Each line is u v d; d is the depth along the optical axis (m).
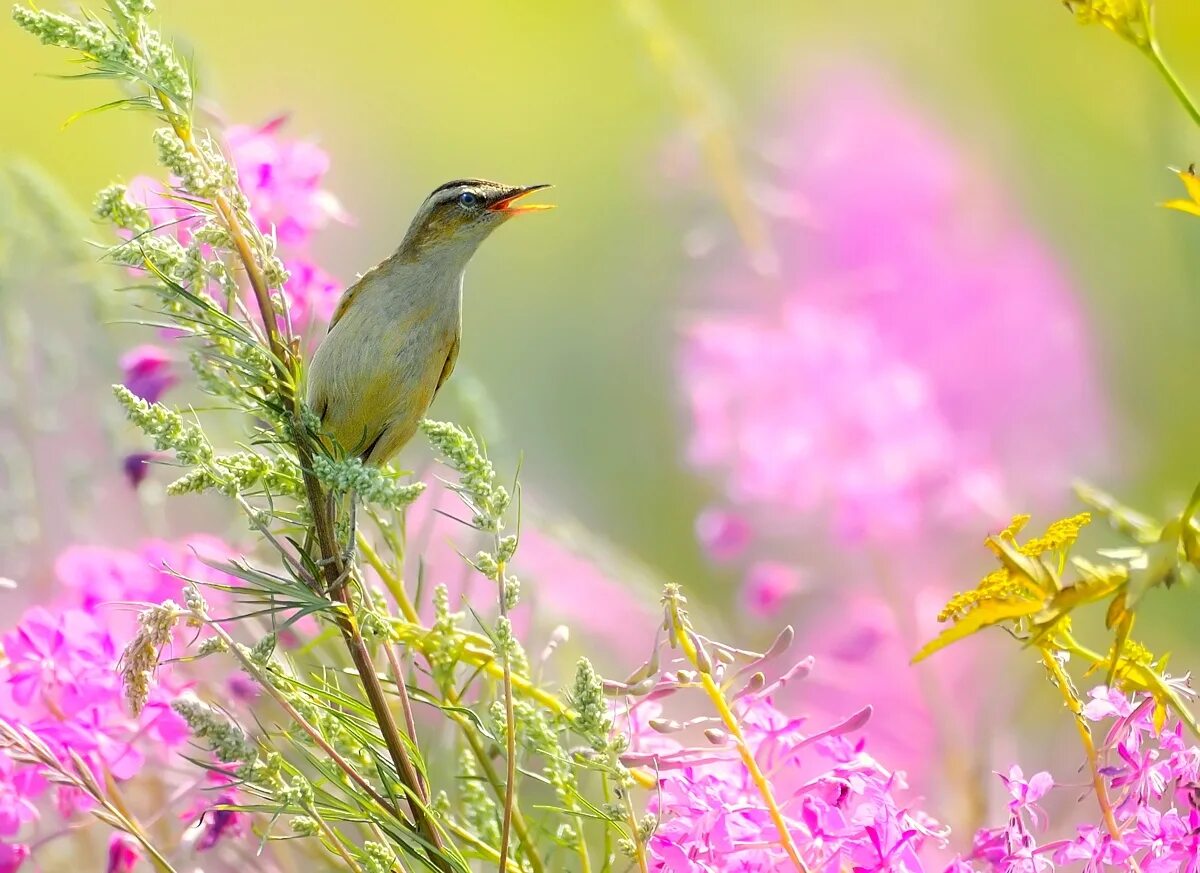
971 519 5.39
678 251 6.52
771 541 5.41
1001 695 5.33
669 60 5.43
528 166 8.41
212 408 5.12
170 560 5.21
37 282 5.29
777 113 5.62
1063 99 5.93
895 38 6.38
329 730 5.11
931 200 5.50
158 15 5.12
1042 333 5.48
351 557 5.11
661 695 5.11
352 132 8.74
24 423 5.28
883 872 5.10
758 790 5.12
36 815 5.15
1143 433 5.51
